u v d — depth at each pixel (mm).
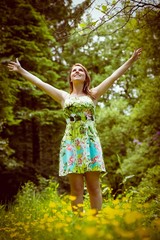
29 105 13414
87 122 4168
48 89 4547
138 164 10516
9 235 3242
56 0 8250
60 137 15227
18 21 10703
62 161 4121
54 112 13031
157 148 9727
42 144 15906
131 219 2598
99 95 4508
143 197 5137
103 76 20172
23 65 11805
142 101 10203
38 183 11727
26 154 13859
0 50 9219
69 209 3973
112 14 4160
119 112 19438
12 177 11109
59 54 17094
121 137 18125
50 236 2676
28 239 2842
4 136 12594
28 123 14172
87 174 4059
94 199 4027
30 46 10812
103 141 18344
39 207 5605
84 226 2604
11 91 9805
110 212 2918
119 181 17375
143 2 4148
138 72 10414
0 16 9672
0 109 8789
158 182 7695
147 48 9016
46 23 11734
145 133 9891
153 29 7980
